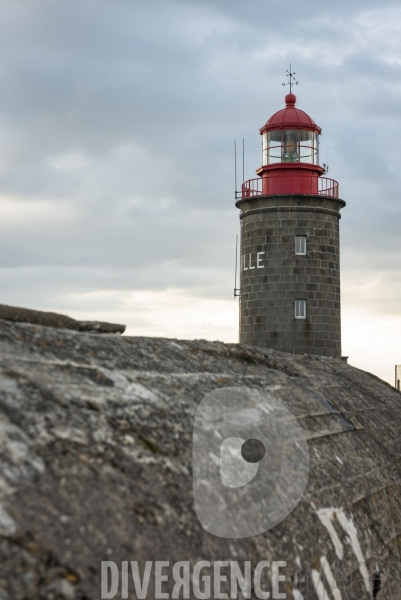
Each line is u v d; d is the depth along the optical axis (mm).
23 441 6066
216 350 11938
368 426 13156
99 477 6309
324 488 9484
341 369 16516
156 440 7453
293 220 31438
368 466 11430
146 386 8516
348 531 9156
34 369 7445
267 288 31531
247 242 32344
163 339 11172
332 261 31922
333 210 32156
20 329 8523
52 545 5316
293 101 33969
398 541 10492
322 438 10914
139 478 6699
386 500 11078
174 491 6914
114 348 9477
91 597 5215
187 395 9008
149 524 6270
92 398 7410
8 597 4762
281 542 7695
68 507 5734
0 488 5438
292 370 13375
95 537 5676
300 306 31391
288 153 32844
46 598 4969
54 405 6836
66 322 10125
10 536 5133
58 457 6180
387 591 9383
